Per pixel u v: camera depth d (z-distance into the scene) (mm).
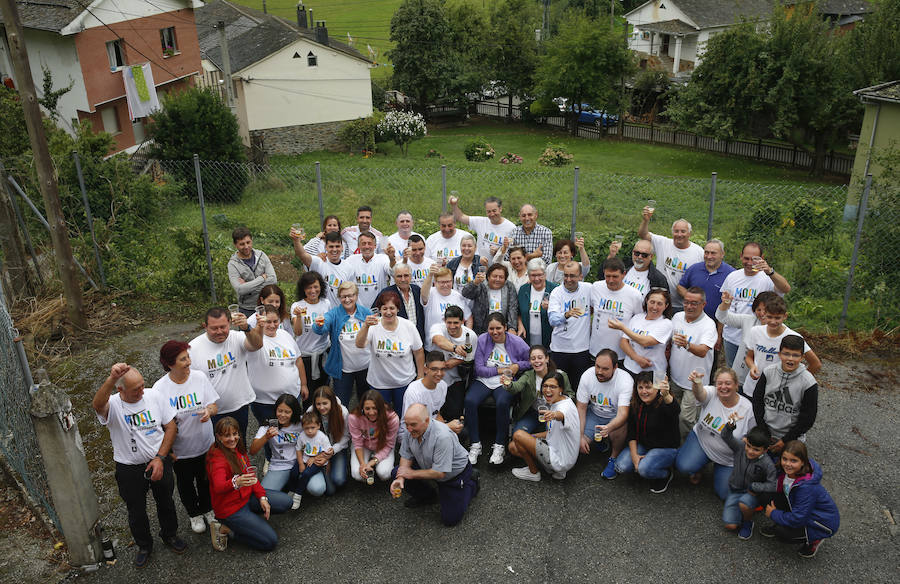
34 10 21156
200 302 10867
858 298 9398
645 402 6039
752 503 5484
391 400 6836
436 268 7223
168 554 5586
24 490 6344
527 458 6301
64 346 9430
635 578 5223
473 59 45156
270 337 6309
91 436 7277
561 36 38594
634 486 6316
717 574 5242
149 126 21797
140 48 24422
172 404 5449
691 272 7551
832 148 28719
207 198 19531
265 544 5527
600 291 7105
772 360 6266
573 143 37875
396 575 5312
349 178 24453
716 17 39062
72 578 5355
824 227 11117
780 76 28781
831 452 6641
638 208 19406
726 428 5762
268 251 15352
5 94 15742
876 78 25453
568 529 5766
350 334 6773
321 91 33906
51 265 11375
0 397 6508
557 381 6133
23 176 12234
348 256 8625
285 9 83500
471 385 6816
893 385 7770
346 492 6332
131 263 11477
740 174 29719
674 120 32562
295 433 6102
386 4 85875
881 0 26406
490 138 39844
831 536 5375
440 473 5590
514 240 8656
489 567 5367
